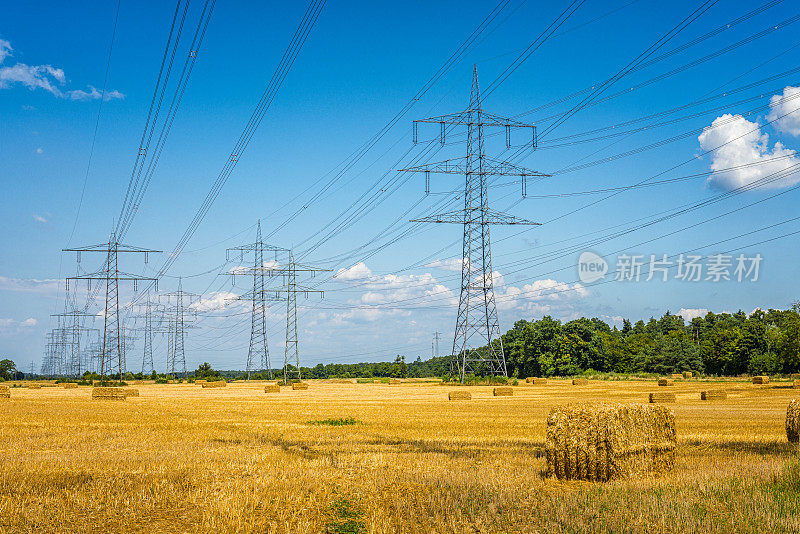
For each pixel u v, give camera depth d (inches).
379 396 3061.0
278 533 501.0
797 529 454.9
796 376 4670.3
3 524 528.4
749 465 719.1
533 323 7273.6
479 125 2455.7
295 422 1498.5
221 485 671.8
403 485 663.8
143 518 553.9
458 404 2342.5
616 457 715.4
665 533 457.4
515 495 594.2
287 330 4451.3
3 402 2401.6
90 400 2583.7
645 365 6702.8
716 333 6284.5
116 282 3641.7
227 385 4658.0
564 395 3041.3
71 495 629.9
